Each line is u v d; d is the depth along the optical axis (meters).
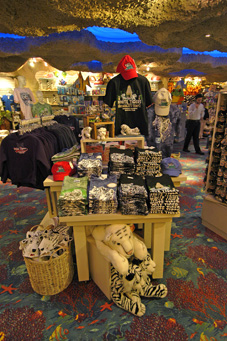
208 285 2.01
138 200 1.77
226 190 2.57
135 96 2.75
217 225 2.75
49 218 2.68
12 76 7.58
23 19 2.98
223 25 3.83
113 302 1.86
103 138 2.51
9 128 6.93
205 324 1.65
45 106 4.94
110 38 6.17
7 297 1.94
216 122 2.62
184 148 7.18
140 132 2.90
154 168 2.22
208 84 12.00
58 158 2.55
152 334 1.59
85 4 2.73
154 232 1.91
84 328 1.65
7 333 1.63
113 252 1.68
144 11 3.00
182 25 3.48
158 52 6.31
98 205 1.78
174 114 5.14
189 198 3.84
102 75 8.77
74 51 5.63
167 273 2.16
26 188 4.52
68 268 2.01
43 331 1.63
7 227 3.07
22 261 2.41
